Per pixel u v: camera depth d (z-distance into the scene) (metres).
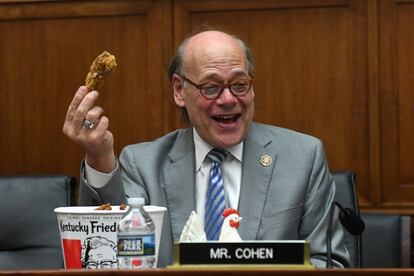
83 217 2.00
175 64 2.67
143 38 4.54
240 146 2.62
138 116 4.54
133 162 2.67
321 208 2.59
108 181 2.33
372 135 4.28
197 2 4.47
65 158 4.62
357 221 2.11
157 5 4.52
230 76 2.51
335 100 4.34
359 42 4.31
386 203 4.27
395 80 4.29
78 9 4.60
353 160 4.31
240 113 2.54
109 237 1.99
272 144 2.66
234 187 2.59
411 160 4.25
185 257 1.69
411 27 4.27
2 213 3.03
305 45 4.37
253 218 2.53
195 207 2.58
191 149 2.65
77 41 4.61
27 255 2.99
